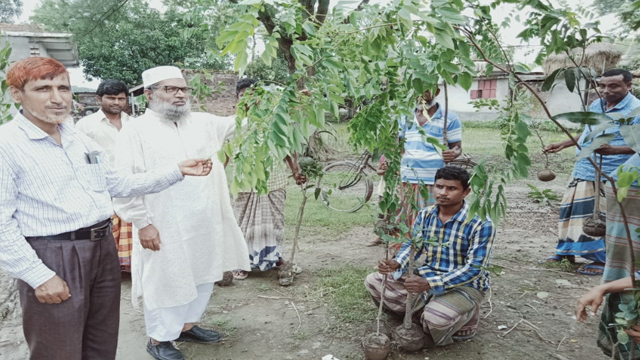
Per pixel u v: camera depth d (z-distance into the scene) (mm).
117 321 2293
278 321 3381
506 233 5422
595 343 2959
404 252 3029
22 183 1884
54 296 1917
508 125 1821
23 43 14086
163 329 2816
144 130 2783
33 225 1920
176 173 2436
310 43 1709
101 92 4074
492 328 3172
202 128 3020
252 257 4180
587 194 4035
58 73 1895
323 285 3986
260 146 1837
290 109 1738
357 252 4898
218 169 3080
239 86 3840
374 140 2758
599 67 7207
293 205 6941
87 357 2277
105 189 2164
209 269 2965
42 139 1924
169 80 2760
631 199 1867
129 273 4434
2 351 3090
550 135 12766
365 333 3021
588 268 4137
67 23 12125
